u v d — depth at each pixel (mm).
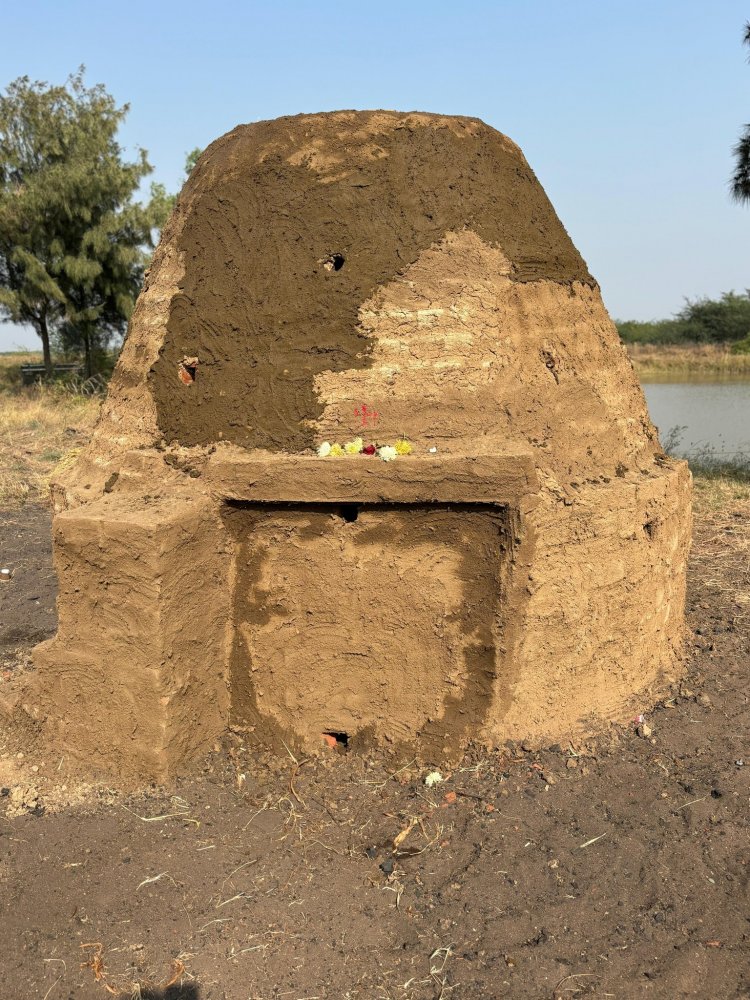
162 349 4355
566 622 4207
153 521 3732
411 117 4312
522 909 3295
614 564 4387
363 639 4117
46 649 4129
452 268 4117
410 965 3039
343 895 3363
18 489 10328
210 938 3137
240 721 4262
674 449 14719
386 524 4004
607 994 2920
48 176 18766
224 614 4188
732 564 7516
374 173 4176
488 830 3721
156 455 4234
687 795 4008
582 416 4445
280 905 3301
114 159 19703
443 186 4203
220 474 4004
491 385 4086
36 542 8508
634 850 3625
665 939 3162
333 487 3900
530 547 3895
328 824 3791
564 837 3695
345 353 4059
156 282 4598
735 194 11477
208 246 4324
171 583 3830
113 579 3844
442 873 3496
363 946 3119
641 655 4746
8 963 3043
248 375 4137
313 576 4098
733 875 3512
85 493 4438
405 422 4039
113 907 3287
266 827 3758
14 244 19406
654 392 25891
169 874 3453
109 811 3844
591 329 4711
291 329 4109
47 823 3793
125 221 19453
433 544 4000
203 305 4262
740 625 6043
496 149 4449
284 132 4324
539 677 4195
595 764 4191
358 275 4082
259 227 4219
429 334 4066
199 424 4219
